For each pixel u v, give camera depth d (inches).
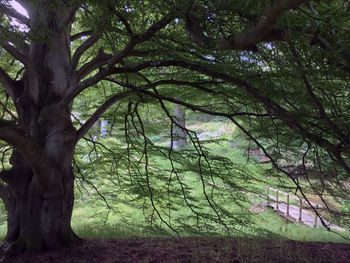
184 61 184.9
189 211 442.9
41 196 232.1
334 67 108.4
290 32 93.3
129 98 261.0
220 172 285.7
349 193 249.0
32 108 235.6
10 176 232.2
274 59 166.7
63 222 238.4
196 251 226.7
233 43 114.1
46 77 235.5
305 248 255.0
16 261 209.2
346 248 260.4
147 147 302.0
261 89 174.9
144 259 214.7
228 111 268.7
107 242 260.8
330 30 89.0
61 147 234.1
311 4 95.1
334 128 142.9
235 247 250.8
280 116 162.7
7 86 243.1
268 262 208.8
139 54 200.4
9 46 204.5
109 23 166.2
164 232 289.7
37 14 212.5
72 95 206.4
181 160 293.3
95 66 251.9
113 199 356.5
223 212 263.9
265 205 503.5
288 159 262.7
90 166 335.0
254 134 275.1
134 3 166.9
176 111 584.4
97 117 253.8
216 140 279.7
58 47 235.8
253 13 114.0
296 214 498.3
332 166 221.9
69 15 222.5
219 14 147.4
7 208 238.4
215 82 210.7
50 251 226.5
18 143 184.1
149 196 291.3
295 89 174.7
